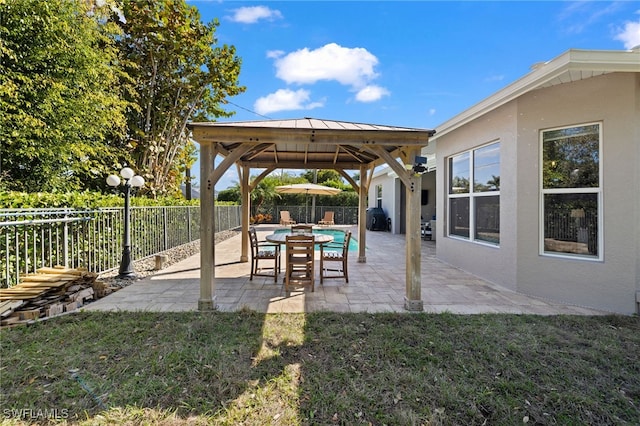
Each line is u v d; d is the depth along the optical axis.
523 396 2.43
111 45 9.40
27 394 2.35
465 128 6.73
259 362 2.87
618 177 4.25
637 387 2.55
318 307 4.38
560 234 4.79
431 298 4.85
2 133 6.13
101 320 3.77
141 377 2.60
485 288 5.44
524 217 5.10
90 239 5.82
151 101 11.25
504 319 3.95
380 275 6.45
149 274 6.41
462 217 7.05
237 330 3.55
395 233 15.16
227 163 4.32
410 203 4.35
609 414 2.25
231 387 2.50
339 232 15.95
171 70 11.63
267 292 5.12
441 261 7.94
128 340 3.24
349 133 4.33
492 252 5.79
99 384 2.49
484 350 3.10
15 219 4.33
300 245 5.12
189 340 3.27
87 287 4.56
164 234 8.69
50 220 4.56
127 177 5.86
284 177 29.30
